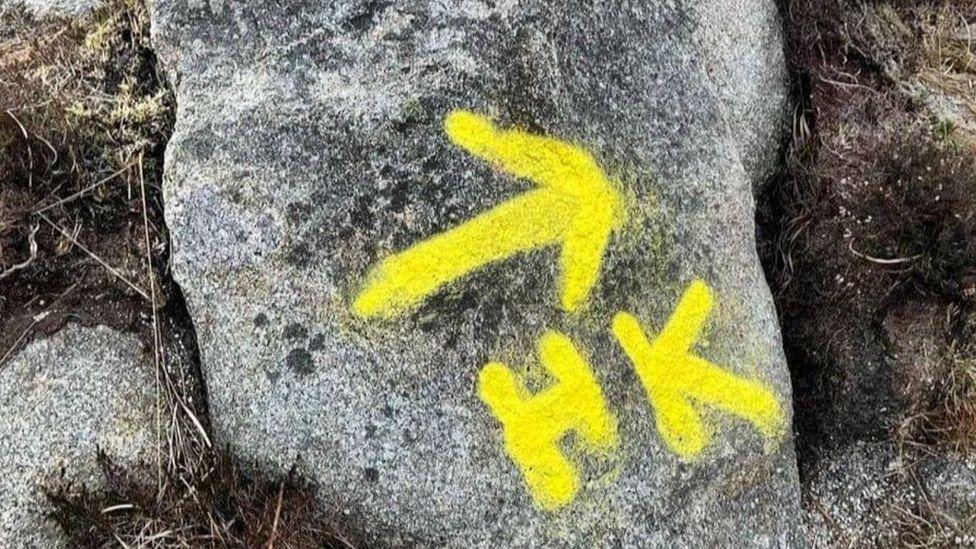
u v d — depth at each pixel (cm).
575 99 169
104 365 166
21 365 165
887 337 191
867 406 192
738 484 171
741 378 173
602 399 165
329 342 161
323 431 161
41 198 170
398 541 162
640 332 168
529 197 166
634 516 165
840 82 204
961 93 208
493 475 162
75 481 161
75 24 185
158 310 169
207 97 165
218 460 162
